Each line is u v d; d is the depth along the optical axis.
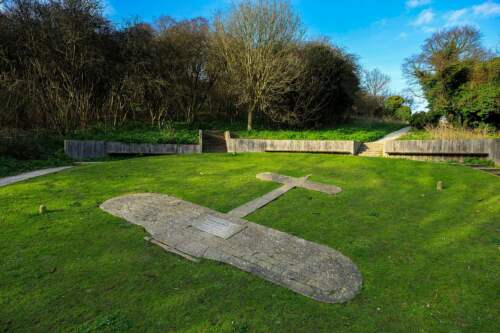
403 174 11.93
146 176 10.95
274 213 7.59
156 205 7.88
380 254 5.72
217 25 23.69
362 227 6.89
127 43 22.83
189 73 26.69
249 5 22.33
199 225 6.77
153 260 5.30
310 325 3.84
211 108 30.14
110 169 12.12
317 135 21.80
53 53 19.14
